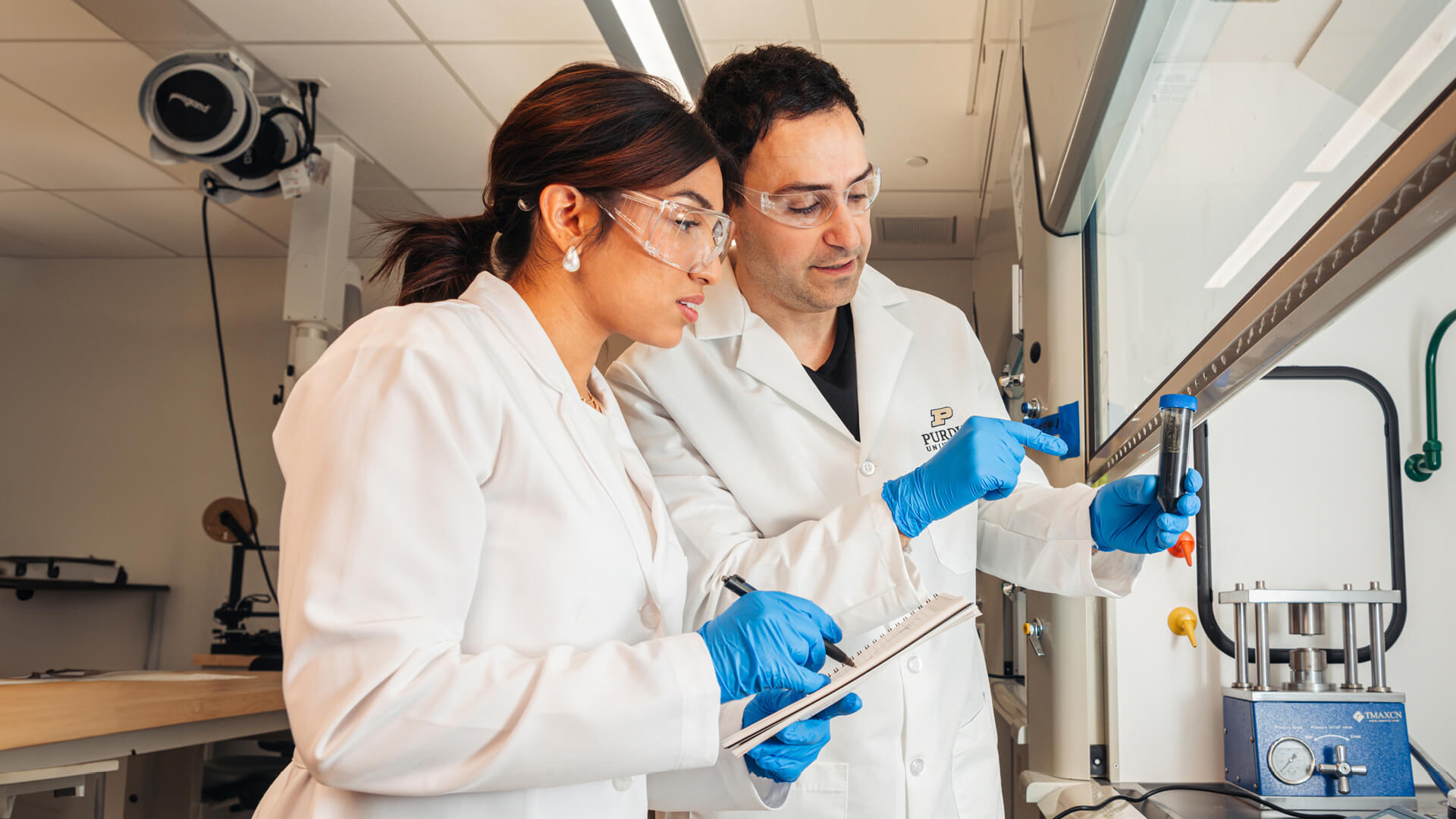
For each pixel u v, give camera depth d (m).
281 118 3.79
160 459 5.69
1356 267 0.59
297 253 4.23
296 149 3.83
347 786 0.76
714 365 1.45
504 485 0.88
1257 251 0.96
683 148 0.98
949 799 1.30
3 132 4.26
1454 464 1.56
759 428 1.41
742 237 1.34
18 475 5.73
